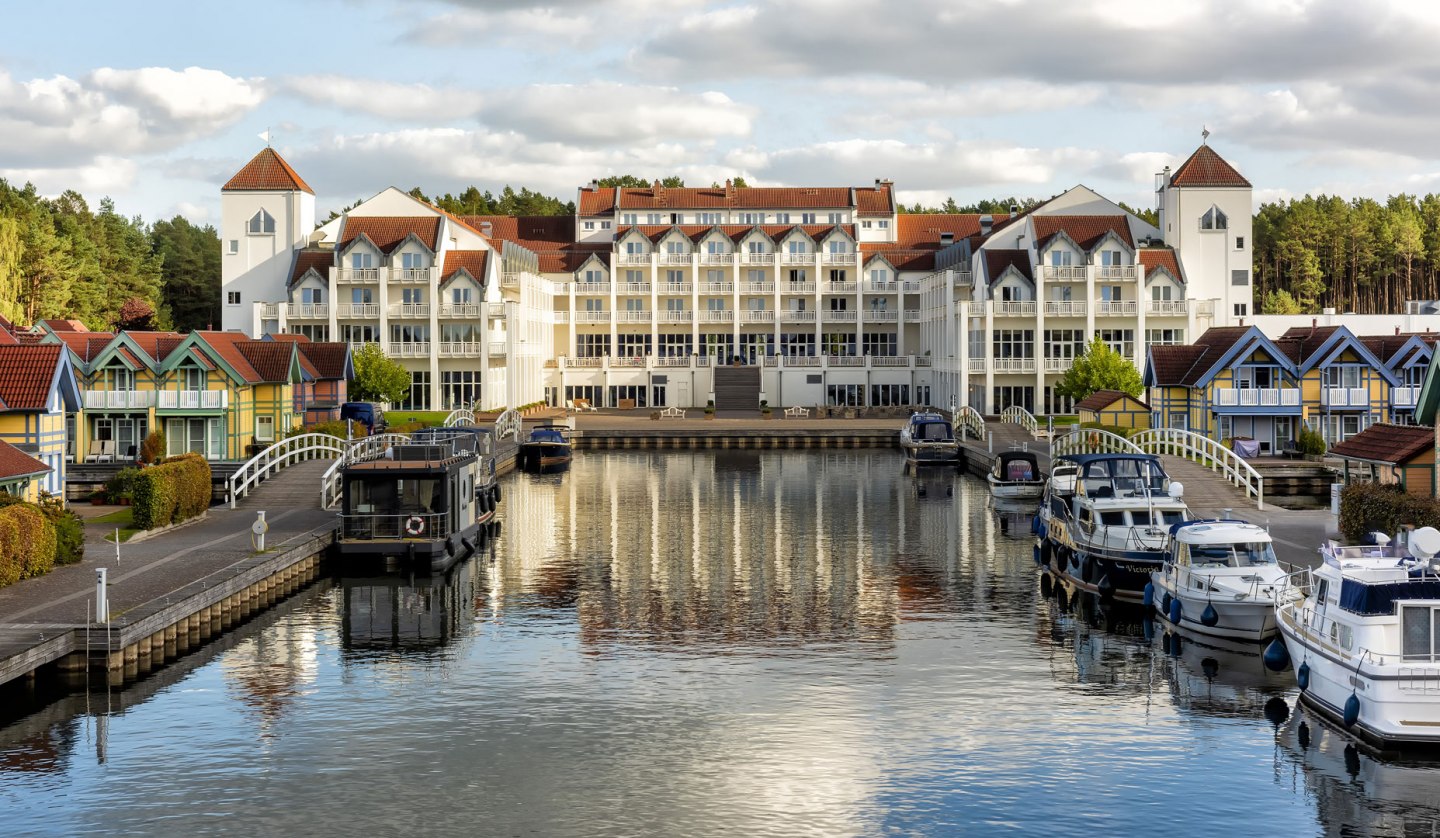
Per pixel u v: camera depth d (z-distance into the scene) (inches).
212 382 3036.4
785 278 5669.3
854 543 2269.9
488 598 1807.3
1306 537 1959.9
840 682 1384.1
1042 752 1165.7
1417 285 7829.7
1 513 1578.5
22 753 1160.2
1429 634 1153.4
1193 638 1544.0
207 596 1560.0
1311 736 1198.3
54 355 2154.3
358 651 1515.7
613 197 6304.1
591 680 1392.7
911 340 5703.7
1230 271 5000.0
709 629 1624.0
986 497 2918.3
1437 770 1109.7
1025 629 1616.6
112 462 2977.4
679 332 5644.7
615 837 989.2
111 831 997.8
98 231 6958.7
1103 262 4687.5
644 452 4131.4
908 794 1071.6
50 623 1360.7
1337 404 3147.1
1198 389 3238.2
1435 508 1742.1
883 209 6210.6
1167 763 1134.4
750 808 1045.2
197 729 1227.2
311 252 5044.3
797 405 5433.1
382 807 1046.4
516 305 4862.2
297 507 2342.5
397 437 2588.6
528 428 4379.9
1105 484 1931.6
